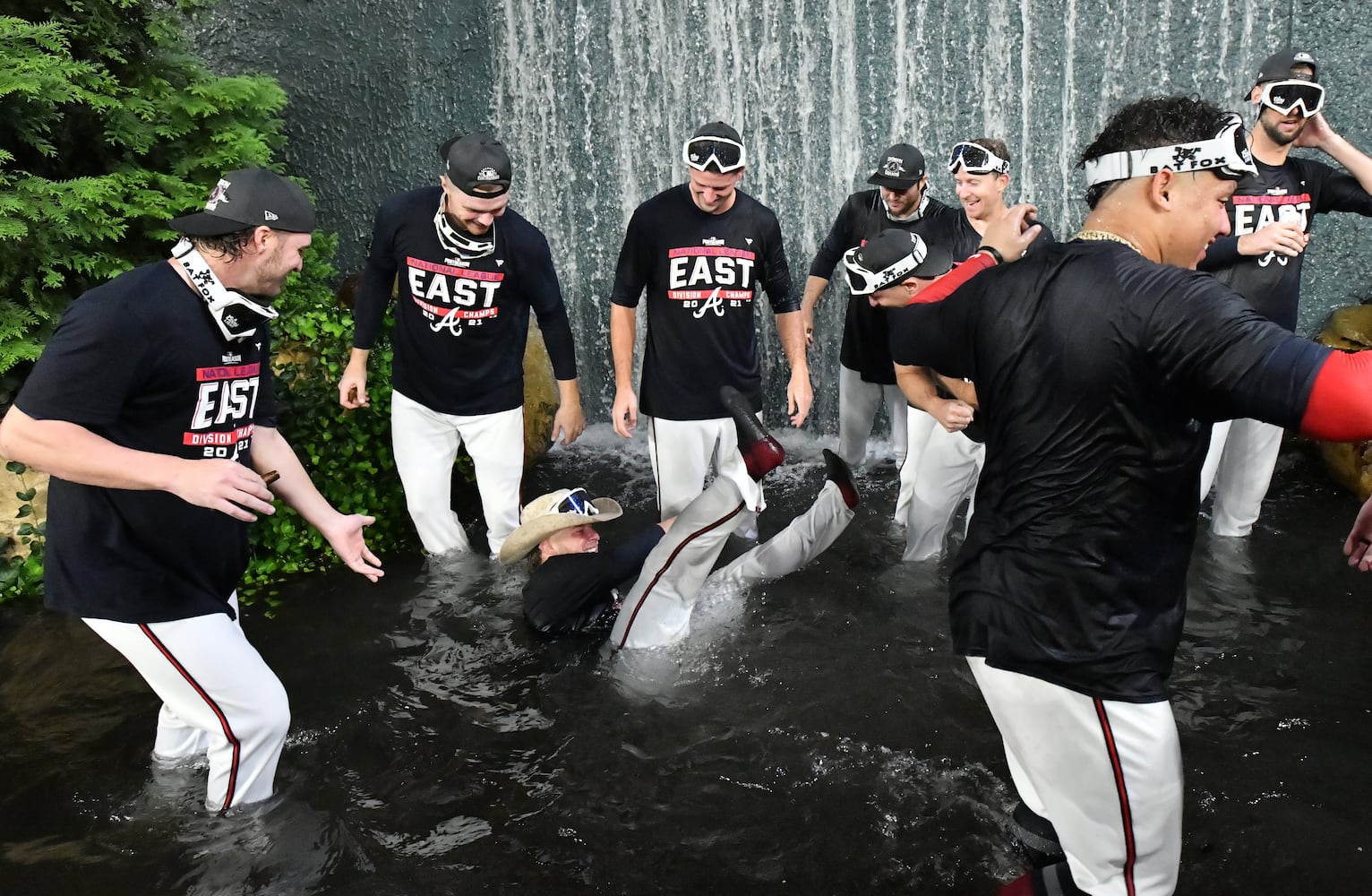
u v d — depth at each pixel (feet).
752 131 21.67
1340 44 18.54
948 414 10.90
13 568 15.14
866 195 16.94
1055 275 6.57
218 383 8.78
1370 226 19.36
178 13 20.89
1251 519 15.24
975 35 19.88
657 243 14.62
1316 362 5.50
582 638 12.98
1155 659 6.82
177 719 10.73
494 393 14.83
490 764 10.81
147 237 18.93
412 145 23.66
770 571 14.06
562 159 23.27
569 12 22.27
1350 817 9.50
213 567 9.19
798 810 9.96
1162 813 6.97
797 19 20.74
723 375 15.07
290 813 10.04
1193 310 5.98
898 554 15.17
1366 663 12.01
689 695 11.83
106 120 18.28
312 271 21.34
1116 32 19.25
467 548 15.99
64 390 7.89
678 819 9.91
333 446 16.76
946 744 10.82
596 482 19.45
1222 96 19.10
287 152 23.72
